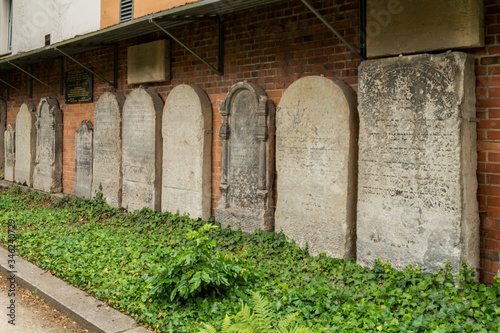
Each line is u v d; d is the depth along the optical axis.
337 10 5.81
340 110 5.42
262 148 6.43
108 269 5.46
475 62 4.61
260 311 3.09
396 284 4.46
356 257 5.32
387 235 4.95
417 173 4.71
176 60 8.21
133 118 8.59
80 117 10.74
